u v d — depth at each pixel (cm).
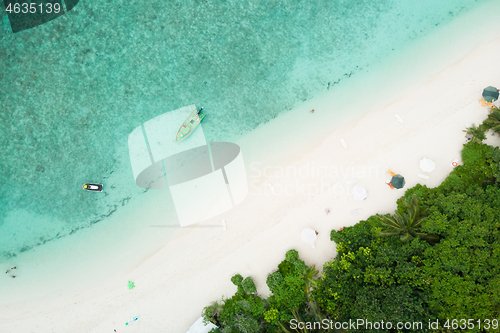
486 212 1689
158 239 2092
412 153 2017
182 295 2016
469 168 1897
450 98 2045
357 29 2177
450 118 2025
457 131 2008
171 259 2056
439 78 2077
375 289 1642
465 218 1717
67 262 2102
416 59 2114
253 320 1798
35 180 2172
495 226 1642
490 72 2034
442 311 1568
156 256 2070
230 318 1847
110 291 2050
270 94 2172
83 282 2072
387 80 2114
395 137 2044
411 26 2147
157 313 2014
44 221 2142
